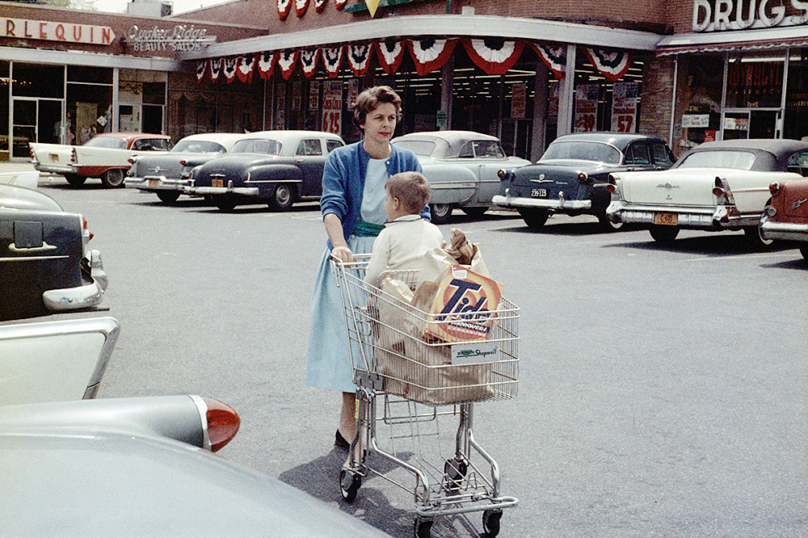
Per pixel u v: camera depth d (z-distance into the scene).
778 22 19.33
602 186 13.61
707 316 7.35
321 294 3.87
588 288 8.70
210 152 19.08
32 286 5.86
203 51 30.83
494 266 10.13
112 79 32.31
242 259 10.49
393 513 3.46
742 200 11.20
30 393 3.03
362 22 22.27
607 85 23.23
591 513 3.46
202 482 1.40
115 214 15.98
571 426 4.54
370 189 3.90
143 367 5.54
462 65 26.86
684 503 3.57
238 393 5.04
